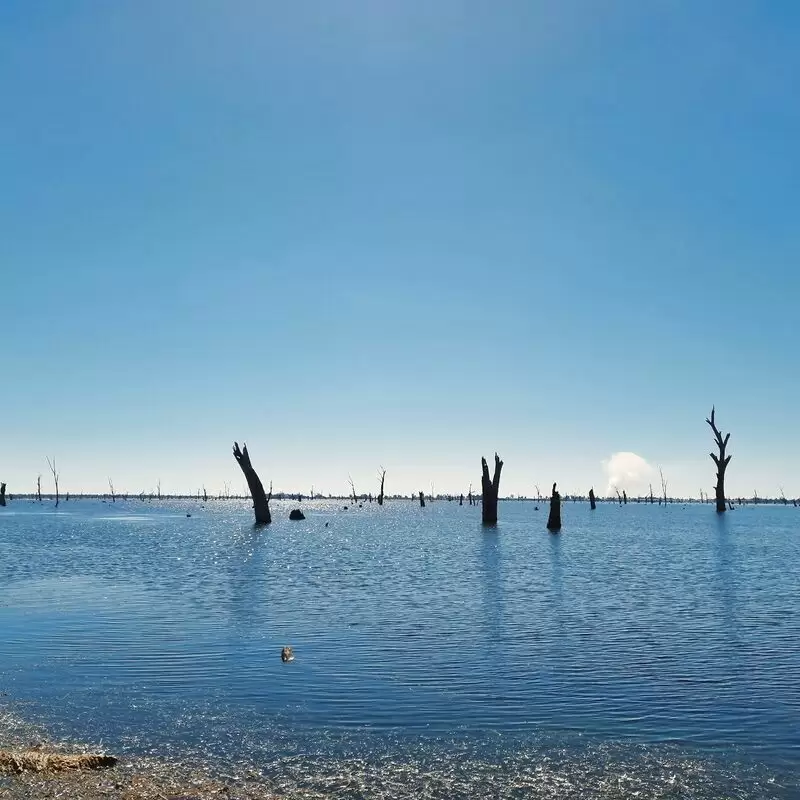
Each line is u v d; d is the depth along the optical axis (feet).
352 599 87.10
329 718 41.24
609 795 31.76
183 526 311.88
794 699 44.55
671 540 213.46
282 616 73.87
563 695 45.27
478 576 114.32
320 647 58.75
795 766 34.76
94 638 62.44
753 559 146.82
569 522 362.12
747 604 82.64
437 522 362.94
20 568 127.03
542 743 37.47
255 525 294.46
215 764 34.83
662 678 49.06
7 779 32.94
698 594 91.50
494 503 274.77
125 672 51.06
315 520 392.88
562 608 79.56
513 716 41.50
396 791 31.99
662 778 33.45
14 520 371.35
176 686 47.55
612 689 46.57
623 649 57.93
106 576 114.11
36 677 49.85
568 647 58.75
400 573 119.65
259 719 41.01
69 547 185.16
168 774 33.65
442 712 42.16
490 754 36.09
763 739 38.06
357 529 286.87
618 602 84.12
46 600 85.97
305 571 123.44
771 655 55.93
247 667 52.26
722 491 345.10
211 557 154.40
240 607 80.23
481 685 47.37
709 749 36.76
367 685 47.50
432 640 61.41
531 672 50.62
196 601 85.25
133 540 216.54
